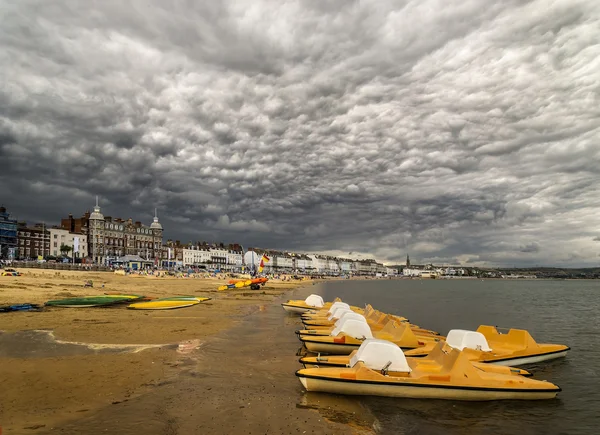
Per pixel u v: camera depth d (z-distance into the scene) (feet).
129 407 26.78
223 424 24.56
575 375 42.06
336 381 30.63
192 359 40.98
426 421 27.14
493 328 47.57
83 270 269.64
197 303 100.63
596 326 90.02
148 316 74.84
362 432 24.68
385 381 30.40
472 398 30.78
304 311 85.66
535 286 470.80
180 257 507.30
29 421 24.02
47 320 64.34
